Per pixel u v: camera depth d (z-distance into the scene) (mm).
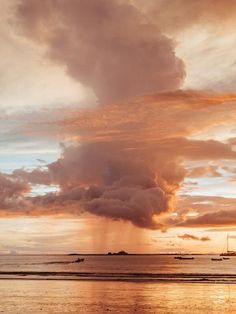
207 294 52906
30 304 45344
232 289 58625
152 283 68125
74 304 45219
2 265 180500
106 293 54344
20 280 76375
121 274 93938
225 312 40594
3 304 45562
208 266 172250
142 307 43188
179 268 151125
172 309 42250
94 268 148500
